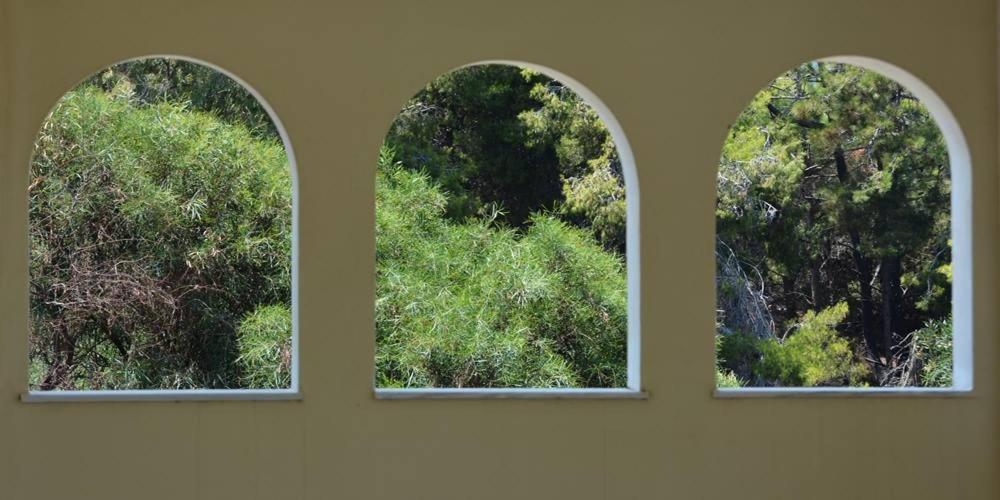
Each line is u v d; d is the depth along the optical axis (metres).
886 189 14.59
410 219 13.66
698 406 6.59
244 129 13.13
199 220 12.84
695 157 6.68
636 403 6.54
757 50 6.74
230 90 13.30
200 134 12.89
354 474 6.36
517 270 13.67
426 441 6.40
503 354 13.38
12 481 6.14
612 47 6.66
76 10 6.33
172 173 12.80
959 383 6.86
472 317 13.45
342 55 6.49
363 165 6.48
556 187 14.63
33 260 12.52
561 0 6.64
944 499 6.71
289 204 13.00
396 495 6.38
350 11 6.50
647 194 6.63
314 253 6.40
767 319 14.59
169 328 12.82
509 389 6.46
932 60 6.83
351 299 6.42
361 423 6.37
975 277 6.81
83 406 6.18
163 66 13.41
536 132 14.59
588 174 14.53
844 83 14.71
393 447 6.38
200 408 6.26
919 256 14.53
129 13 6.36
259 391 6.31
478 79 14.64
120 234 12.72
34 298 12.55
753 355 14.48
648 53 6.68
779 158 14.63
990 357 6.80
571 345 13.78
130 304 12.73
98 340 12.76
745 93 6.73
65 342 12.66
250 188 12.91
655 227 6.62
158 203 12.68
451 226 13.92
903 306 14.58
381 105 6.51
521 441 6.45
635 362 6.61
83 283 12.61
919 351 14.34
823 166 14.76
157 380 12.80
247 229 12.92
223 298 12.95
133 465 6.20
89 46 6.33
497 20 6.59
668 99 6.67
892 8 6.81
